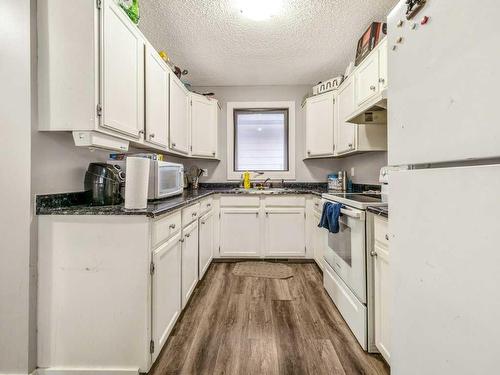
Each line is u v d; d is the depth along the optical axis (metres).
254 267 2.82
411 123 0.82
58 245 1.27
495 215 0.55
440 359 0.71
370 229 1.48
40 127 1.26
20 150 1.23
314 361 1.39
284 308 1.94
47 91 1.25
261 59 2.76
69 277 1.27
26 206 1.23
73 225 1.27
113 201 1.57
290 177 3.54
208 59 2.75
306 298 2.11
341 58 2.73
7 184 1.23
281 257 3.02
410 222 0.83
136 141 1.70
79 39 1.25
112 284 1.28
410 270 0.84
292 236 3.00
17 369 1.24
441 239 0.70
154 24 2.15
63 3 1.25
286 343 1.53
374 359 1.40
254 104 3.53
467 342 0.62
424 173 0.76
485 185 0.57
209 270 2.74
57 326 1.28
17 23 1.22
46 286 1.27
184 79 3.28
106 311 1.28
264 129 3.65
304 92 3.53
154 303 1.32
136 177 1.34
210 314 1.85
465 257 0.62
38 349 1.28
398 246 0.90
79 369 1.28
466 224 0.62
